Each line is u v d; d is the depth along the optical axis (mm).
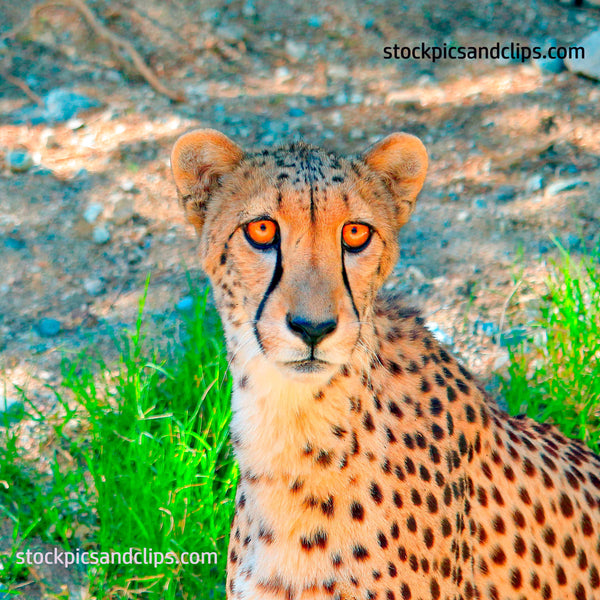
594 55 14414
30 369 9625
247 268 5332
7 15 15492
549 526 6016
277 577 5520
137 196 12117
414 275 10984
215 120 13586
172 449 8078
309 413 5355
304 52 15312
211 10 16031
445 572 5684
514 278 10789
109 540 7719
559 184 12242
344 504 5422
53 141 13039
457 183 12547
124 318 10328
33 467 8523
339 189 5164
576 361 9094
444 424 5715
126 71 14641
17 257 11133
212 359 8953
